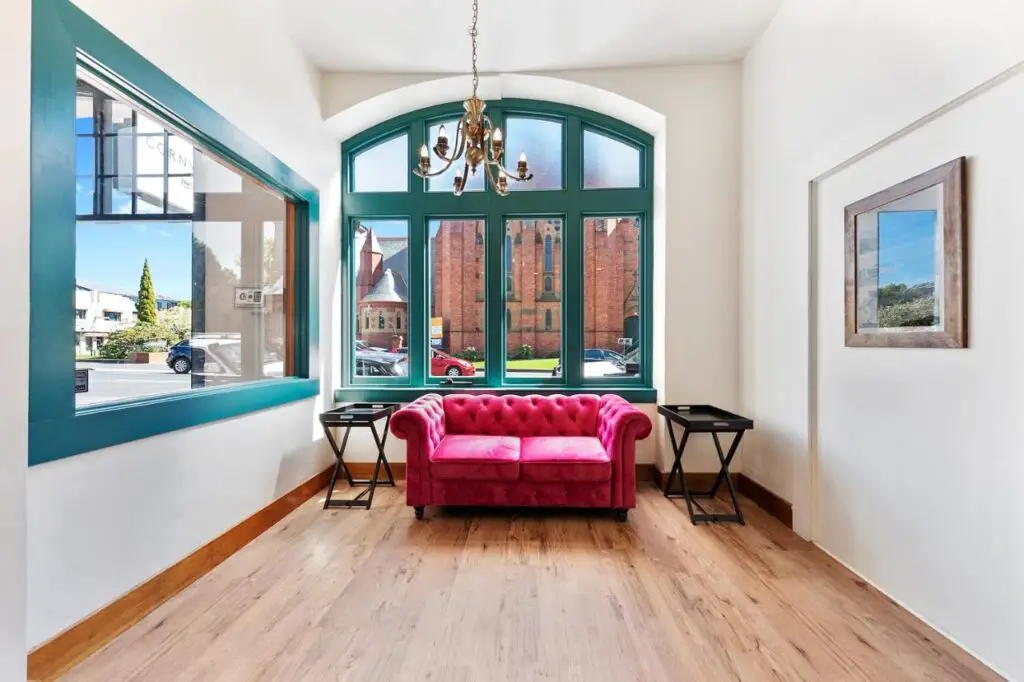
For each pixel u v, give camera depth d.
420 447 3.37
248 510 3.00
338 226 4.42
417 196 4.48
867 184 2.50
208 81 2.62
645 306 4.43
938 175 2.02
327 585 2.44
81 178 1.99
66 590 1.82
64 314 1.80
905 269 2.21
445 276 4.55
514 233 4.53
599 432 3.82
